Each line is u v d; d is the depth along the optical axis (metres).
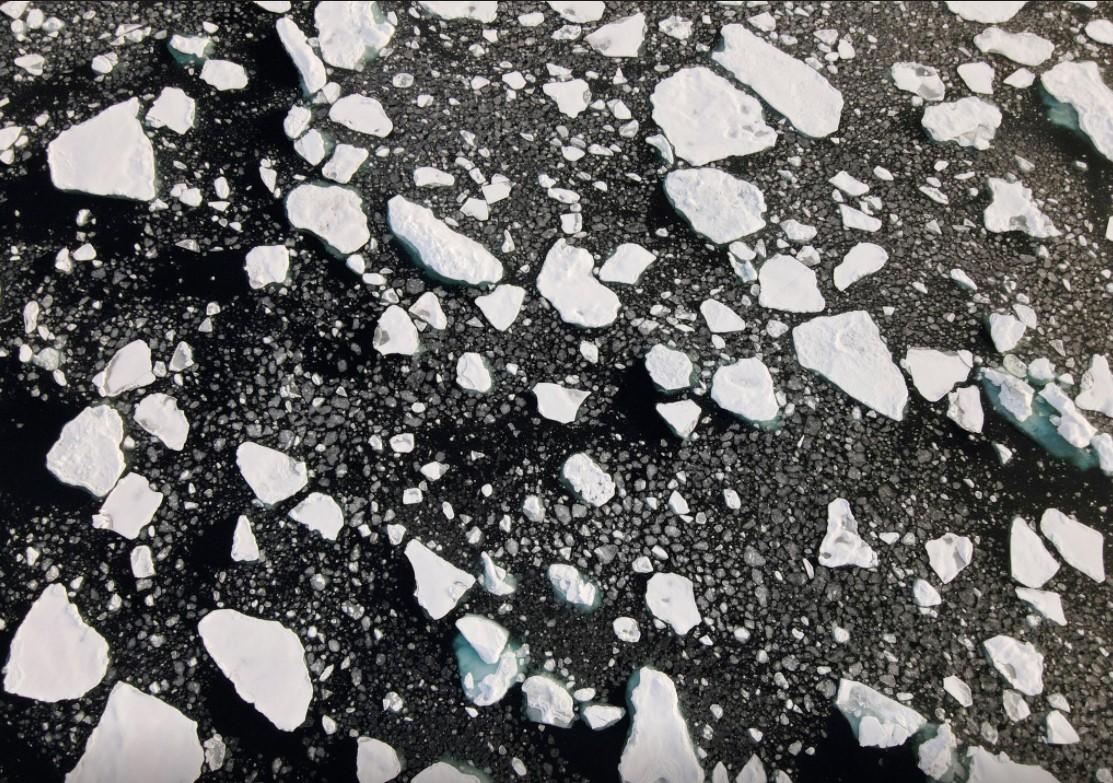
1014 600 64.00
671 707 61.09
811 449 67.12
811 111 78.06
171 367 68.06
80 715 60.41
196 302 69.94
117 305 69.75
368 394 67.69
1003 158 77.12
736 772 60.28
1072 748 61.03
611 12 81.56
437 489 65.50
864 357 69.50
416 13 80.62
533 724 60.91
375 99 77.00
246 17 79.75
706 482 66.12
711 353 69.31
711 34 81.06
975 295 72.06
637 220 73.50
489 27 80.56
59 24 78.88
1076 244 74.25
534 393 68.00
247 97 76.69
